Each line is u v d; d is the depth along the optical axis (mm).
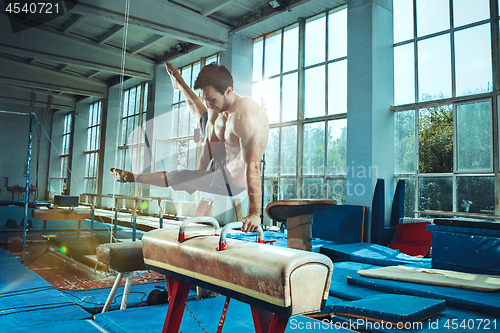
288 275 963
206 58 11430
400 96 7234
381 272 3361
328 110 8375
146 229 8906
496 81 5922
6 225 7836
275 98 9711
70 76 14531
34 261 4863
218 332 1428
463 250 3846
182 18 9422
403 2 7301
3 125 18125
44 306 2455
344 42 8156
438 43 6719
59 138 19516
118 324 2092
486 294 2641
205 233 1529
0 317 2213
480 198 6016
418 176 6832
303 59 9039
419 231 5957
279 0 8492
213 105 1572
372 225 6422
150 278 3924
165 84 12531
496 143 5840
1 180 17953
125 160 14938
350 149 7137
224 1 9031
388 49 7273
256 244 1212
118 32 10758
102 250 2242
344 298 2949
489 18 6078
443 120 6551
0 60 13062
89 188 17656
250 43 10445
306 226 2939
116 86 15273
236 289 1145
